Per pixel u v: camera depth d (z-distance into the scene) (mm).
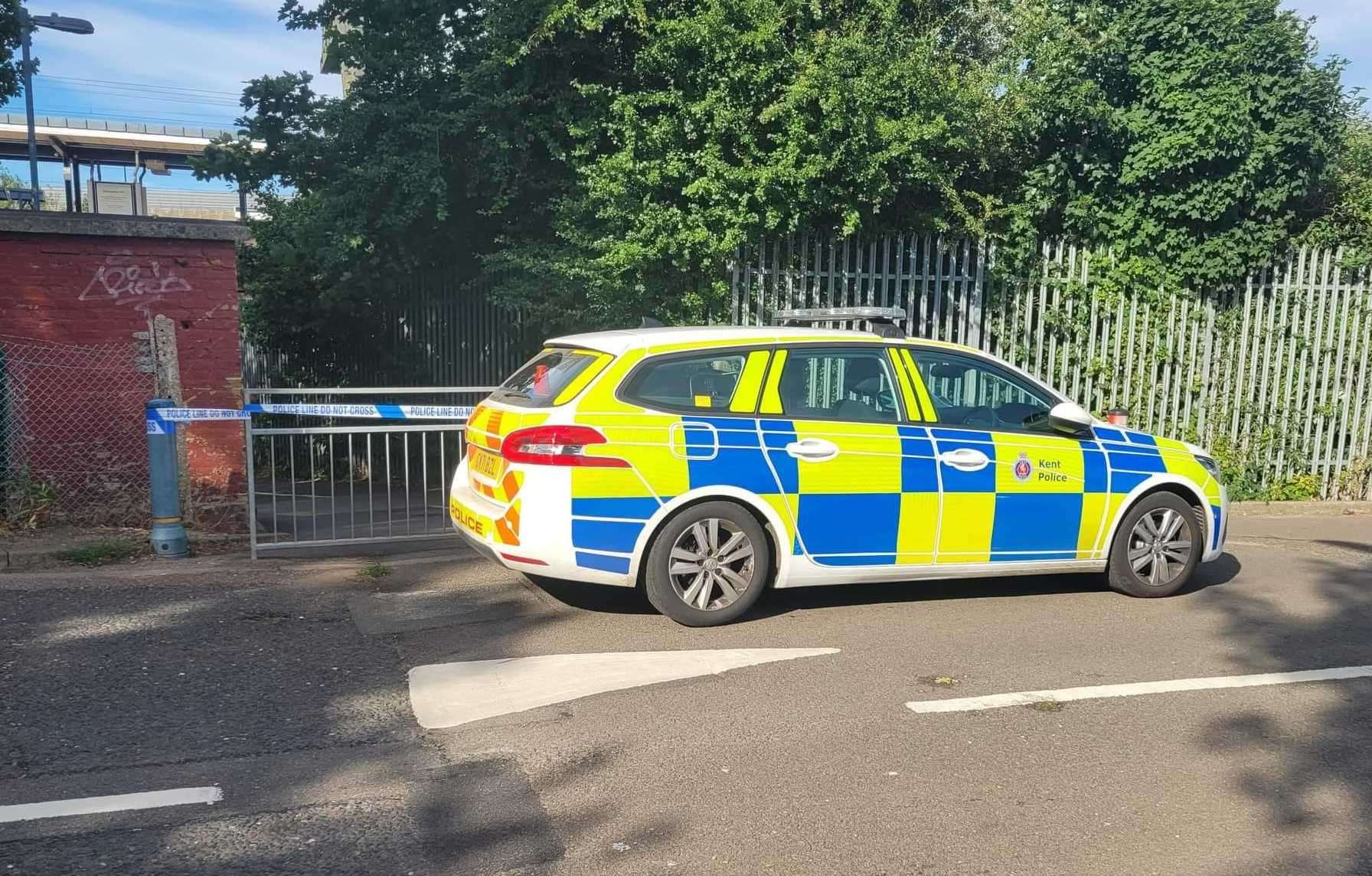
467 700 4777
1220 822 3740
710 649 5531
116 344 7934
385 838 3523
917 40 9852
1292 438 11000
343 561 7348
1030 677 5219
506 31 9930
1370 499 11125
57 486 7852
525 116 10453
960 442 6203
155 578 6719
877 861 3432
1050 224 10938
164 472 7168
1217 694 5039
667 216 9219
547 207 11148
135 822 3609
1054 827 3680
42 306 7762
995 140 10359
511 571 7121
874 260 10031
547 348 6359
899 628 5996
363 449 13984
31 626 5715
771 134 9297
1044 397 6590
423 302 13117
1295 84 10164
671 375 5754
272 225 13031
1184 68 10039
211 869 3314
